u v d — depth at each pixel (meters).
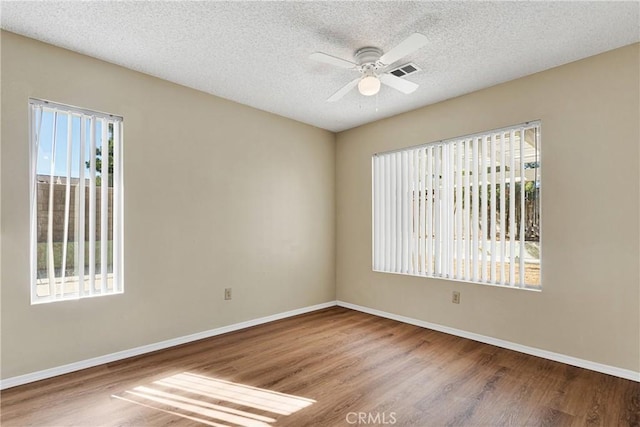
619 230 2.53
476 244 3.33
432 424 1.96
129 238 2.92
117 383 2.43
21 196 2.40
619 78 2.54
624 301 2.50
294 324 3.88
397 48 2.13
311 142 4.52
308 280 4.45
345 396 2.27
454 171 3.51
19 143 2.40
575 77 2.74
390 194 4.14
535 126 2.97
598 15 2.14
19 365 2.38
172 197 3.19
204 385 2.42
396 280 4.04
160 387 2.38
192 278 3.32
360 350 3.08
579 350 2.69
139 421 1.98
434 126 3.68
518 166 3.07
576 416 2.02
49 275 2.55
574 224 2.72
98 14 2.15
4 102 2.34
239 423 1.97
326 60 2.31
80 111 2.70
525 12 2.11
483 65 2.82
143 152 3.01
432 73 2.96
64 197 2.62
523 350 2.99
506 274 3.13
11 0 1.99
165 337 3.13
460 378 2.51
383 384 2.43
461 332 3.43
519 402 2.18
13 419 1.98
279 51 2.62
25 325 2.41
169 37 2.43
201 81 3.18
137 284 2.96
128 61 2.80
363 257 4.45
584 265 2.68
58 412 2.06
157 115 3.10
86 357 2.68
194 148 3.35
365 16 2.17
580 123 2.71
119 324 2.85
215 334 3.49
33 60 2.46
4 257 2.33
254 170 3.87
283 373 2.61
